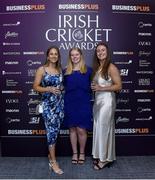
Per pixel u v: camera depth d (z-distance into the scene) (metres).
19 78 4.84
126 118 4.93
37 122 4.91
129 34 4.78
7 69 4.83
